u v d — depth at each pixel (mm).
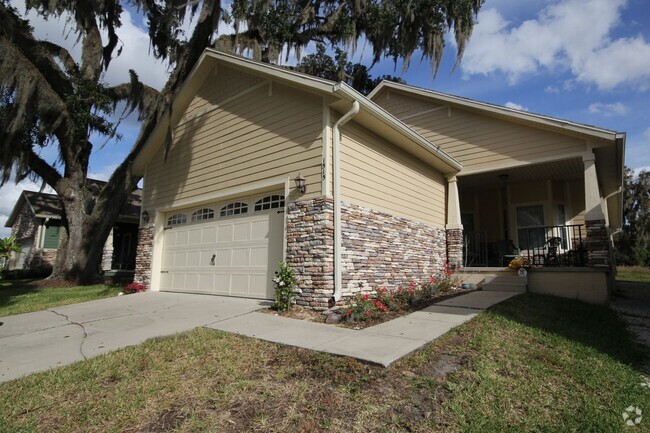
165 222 10656
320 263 6340
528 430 2746
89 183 19797
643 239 29188
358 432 2658
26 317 6668
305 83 6801
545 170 10617
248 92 8461
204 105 9727
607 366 4004
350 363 3729
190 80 9805
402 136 8180
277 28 14781
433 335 4766
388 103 12914
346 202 6902
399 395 3172
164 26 13547
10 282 14719
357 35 16500
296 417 2830
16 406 3088
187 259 9578
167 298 8500
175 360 4062
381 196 7973
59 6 12477
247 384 3381
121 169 12969
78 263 13281
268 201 7801
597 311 7066
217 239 8820
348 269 6730
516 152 10188
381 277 7621
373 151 7863
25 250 21984
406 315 6168
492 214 13008
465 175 11062
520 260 9383
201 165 9492
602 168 10727
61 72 12797
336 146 6699
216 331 5195
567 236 11398
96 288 11727
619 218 17016
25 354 4438
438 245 10266
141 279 10641
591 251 8484
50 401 3180
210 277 8805
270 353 4199
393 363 3760
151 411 2963
